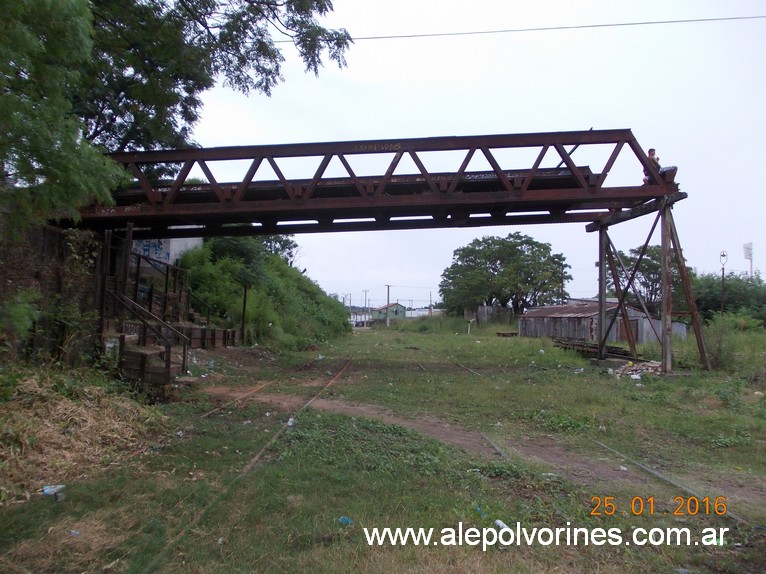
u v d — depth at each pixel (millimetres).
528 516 4688
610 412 9781
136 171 14219
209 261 24578
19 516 4332
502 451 7012
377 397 11297
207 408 9281
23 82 4852
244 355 19062
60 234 10445
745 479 6113
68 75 5207
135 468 5738
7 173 4785
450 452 6836
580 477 6059
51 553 3756
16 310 5980
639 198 15016
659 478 6043
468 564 3727
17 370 7863
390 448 6848
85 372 9266
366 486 5270
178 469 5723
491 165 14492
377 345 32062
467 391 12117
